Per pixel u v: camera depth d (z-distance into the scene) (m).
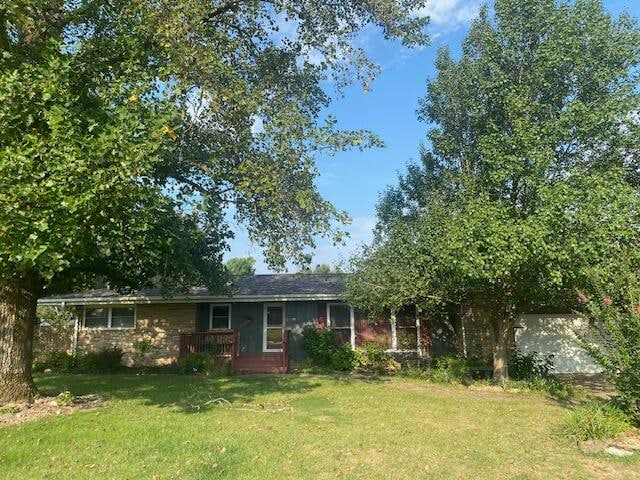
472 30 15.20
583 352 19.53
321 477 6.57
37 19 10.15
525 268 12.55
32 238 7.18
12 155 7.32
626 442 8.06
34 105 8.29
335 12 12.80
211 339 20.11
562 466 7.18
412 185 18.23
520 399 13.02
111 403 11.56
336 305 22.03
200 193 11.57
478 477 6.71
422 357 20.42
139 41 9.74
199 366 18.52
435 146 16.22
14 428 8.80
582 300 10.15
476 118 14.70
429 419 10.22
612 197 11.69
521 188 13.47
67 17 10.46
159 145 8.06
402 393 13.61
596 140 13.13
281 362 19.64
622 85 13.14
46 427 8.85
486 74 14.71
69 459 7.10
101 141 7.43
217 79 9.84
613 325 9.02
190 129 10.40
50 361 20.41
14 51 9.98
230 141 10.77
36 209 7.42
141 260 13.20
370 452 7.74
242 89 9.86
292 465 7.00
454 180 14.99
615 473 6.88
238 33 12.82
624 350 8.83
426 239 14.52
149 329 22.23
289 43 13.19
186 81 9.41
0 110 8.08
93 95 9.38
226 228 16.39
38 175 7.35
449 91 15.53
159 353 21.97
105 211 8.21
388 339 21.48
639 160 13.66
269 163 10.38
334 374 18.28
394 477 6.64
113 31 10.38
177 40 9.45
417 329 21.08
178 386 14.67
